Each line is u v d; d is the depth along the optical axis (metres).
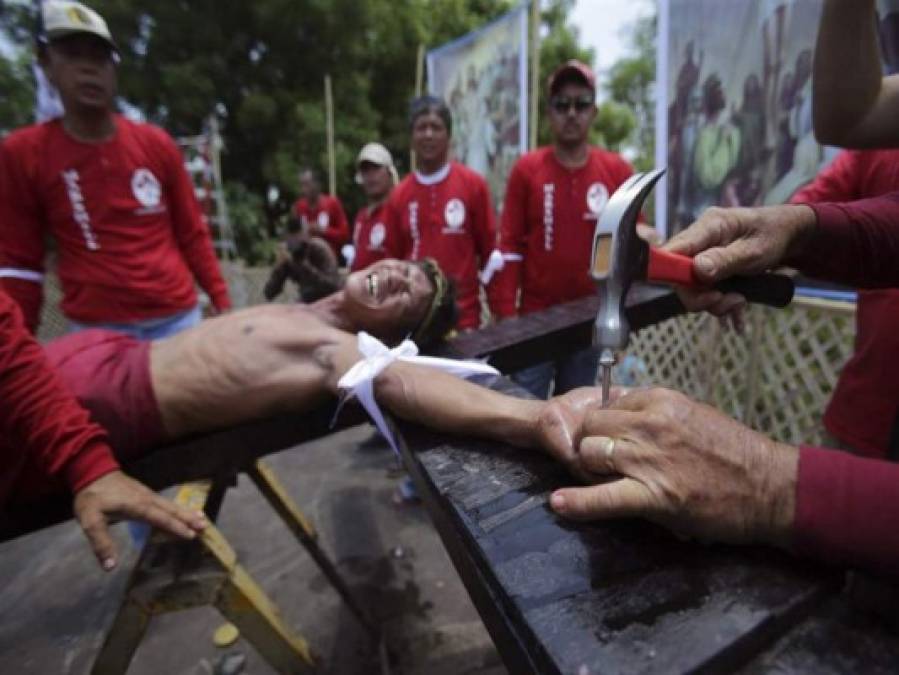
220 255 7.63
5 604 2.01
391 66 10.58
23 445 1.23
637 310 1.81
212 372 1.37
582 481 0.78
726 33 2.41
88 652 1.77
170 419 1.39
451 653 1.72
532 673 0.50
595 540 0.62
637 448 0.59
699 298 0.90
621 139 13.76
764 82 2.29
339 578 1.80
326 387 1.37
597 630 0.49
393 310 1.65
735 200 2.48
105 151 2.02
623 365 3.70
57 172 1.95
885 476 0.51
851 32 0.85
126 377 1.40
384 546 2.30
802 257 0.89
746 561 0.57
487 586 0.61
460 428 1.00
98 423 1.34
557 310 2.04
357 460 3.13
